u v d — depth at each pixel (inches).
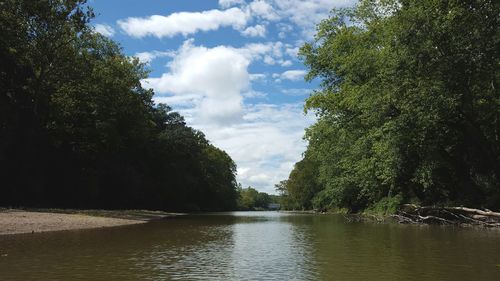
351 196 2059.5
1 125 1482.5
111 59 1904.5
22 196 1566.2
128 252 527.5
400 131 956.0
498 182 1010.7
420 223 1130.0
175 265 430.9
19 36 1464.1
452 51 884.6
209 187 3843.5
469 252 513.0
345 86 1258.0
